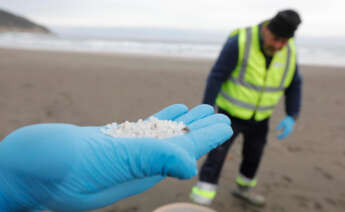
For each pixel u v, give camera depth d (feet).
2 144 2.15
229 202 7.27
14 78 21.52
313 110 17.28
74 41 89.30
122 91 19.44
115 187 2.50
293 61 5.81
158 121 3.44
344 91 23.30
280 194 7.84
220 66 5.71
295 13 4.72
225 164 9.45
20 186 2.08
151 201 7.04
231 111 5.96
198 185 6.27
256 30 5.41
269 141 11.91
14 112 13.30
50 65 29.53
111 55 46.44
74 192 2.21
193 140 2.67
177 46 90.68
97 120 13.00
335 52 83.20
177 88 21.47
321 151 10.96
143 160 2.24
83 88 19.62
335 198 7.72
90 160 2.24
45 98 16.37
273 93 5.85
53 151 2.10
